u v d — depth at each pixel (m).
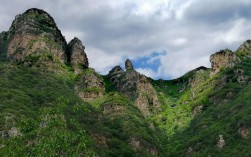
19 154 89.12
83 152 93.44
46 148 87.44
